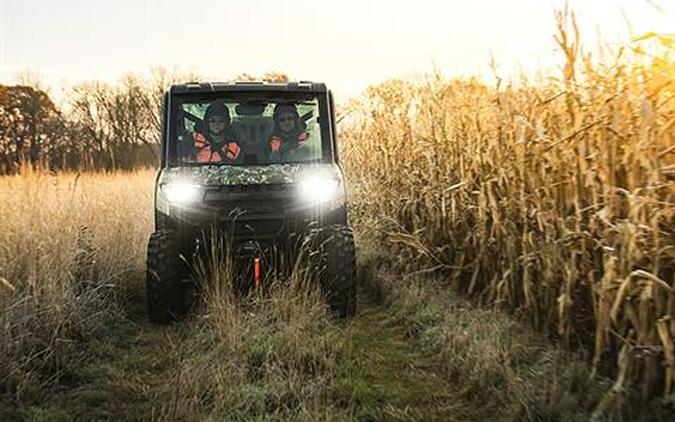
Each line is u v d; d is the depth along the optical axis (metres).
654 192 3.65
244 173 6.10
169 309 5.91
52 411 4.01
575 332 4.64
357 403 4.13
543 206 4.93
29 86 27.75
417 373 4.66
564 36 4.62
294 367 4.63
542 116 5.06
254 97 6.49
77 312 5.40
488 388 4.11
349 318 6.04
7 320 4.56
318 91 6.59
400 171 8.31
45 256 5.56
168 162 6.39
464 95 6.95
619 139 3.99
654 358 3.62
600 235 4.18
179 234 5.91
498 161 5.66
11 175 7.08
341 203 6.22
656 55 3.88
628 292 3.72
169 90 6.55
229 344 4.84
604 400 3.56
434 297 6.11
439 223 6.92
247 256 5.86
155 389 4.35
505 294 5.50
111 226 7.81
